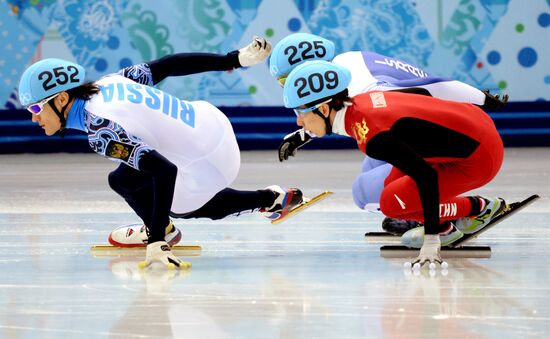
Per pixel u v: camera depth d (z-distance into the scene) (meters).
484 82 36.09
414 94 13.71
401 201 13.87
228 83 36.16
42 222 18.45
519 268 13.52
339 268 13.64
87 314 10.93
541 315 10.68
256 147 36.38
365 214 19.28
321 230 17.27
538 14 35.78
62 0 35.53
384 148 12.81
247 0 35.62
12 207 20.81
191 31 35.75
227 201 14.59
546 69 36.06
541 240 15.93
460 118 13.41
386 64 15.59
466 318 10.56
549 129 36.22
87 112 13.27
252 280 12.78
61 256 14.79
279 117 36.34
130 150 13.11
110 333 10.08
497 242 15.82
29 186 25.38
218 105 36.19
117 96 13.48
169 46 35.81
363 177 15.82
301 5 35.69
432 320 10.48
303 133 15.23
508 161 31.28
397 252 14.76
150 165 13.16
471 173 13.64
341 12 35.69
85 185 25.56
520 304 11.23
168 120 13.74
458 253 14.62
